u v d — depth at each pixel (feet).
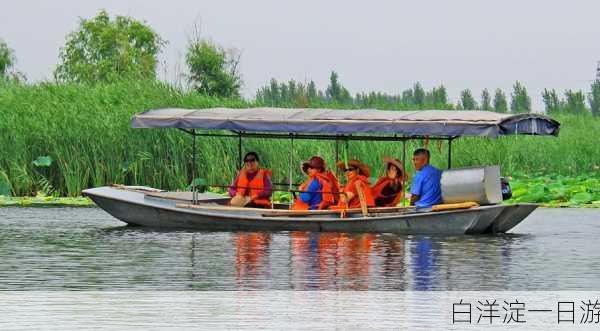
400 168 130.31
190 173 171.32
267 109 134.00
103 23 347.56
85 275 99.50
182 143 170.50
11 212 152.35
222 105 182.19
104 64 330.95
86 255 111.24
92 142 171.22
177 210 132.16
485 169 124.98
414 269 102.89
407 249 115.34
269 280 97.19
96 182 170.60
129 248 116.16
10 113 174.40
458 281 96.89
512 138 199.00
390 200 129.90
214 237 125.08
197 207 131.95
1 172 171.12
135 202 134.00
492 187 125.59
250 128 129.80
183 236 126.21
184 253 112.57
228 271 101.60
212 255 111.14
